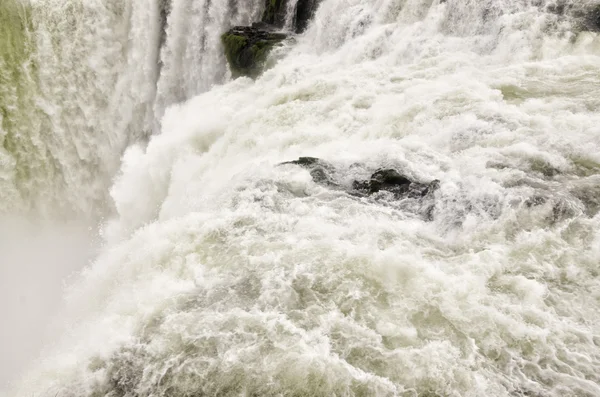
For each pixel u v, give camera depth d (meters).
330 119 11.05
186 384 4.62
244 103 14.40
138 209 14.41
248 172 8.95
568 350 4.65
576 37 11.67
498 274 5.61
